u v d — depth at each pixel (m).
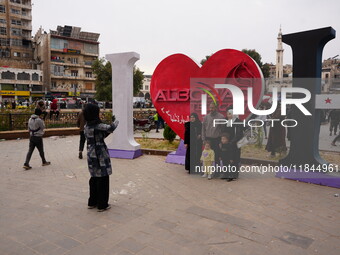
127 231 3.63
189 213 4.21
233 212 4.25
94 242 3.34
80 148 8.26
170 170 6.89
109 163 4.32
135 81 35.59
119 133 8.45
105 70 35.78
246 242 3.34
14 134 12.19
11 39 55.66
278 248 3.21
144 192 5.21
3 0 54.53
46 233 3.57
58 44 52.09
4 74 48.47
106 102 36.94
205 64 7.30
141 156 8.66
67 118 15.12
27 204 4.58
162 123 16.34
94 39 57.12
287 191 5.24
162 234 3.55
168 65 7.84
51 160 8.05
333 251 3.15
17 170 6.88
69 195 5.04
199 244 3.29
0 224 3.83
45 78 52.66
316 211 4.29
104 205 4.29
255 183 5.76
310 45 5.66
